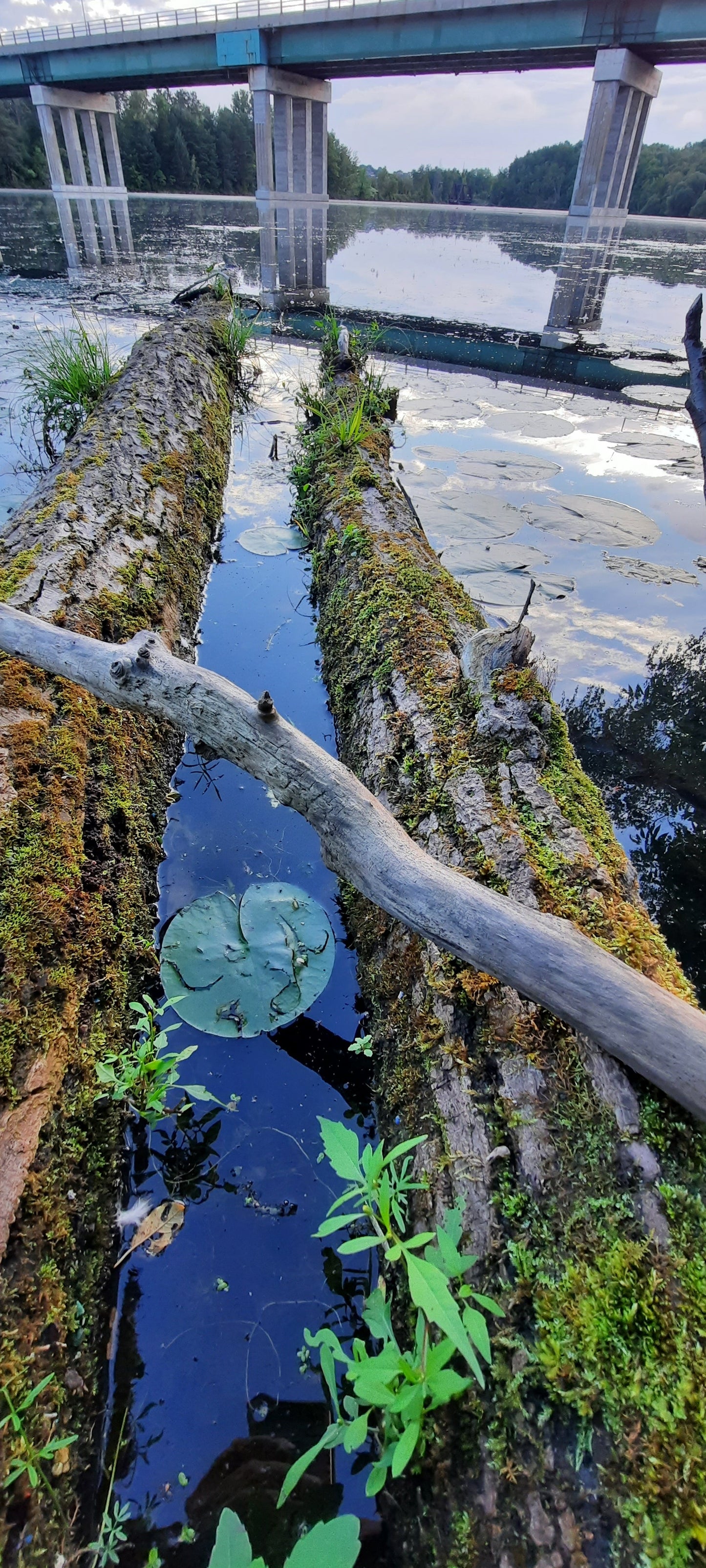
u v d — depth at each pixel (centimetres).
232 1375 57
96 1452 53
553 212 1677
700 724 127
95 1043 72
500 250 827
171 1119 74
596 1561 39
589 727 125
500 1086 59
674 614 155
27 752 84
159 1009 79
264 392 304
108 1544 49
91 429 177
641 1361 43
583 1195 51
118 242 712
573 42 676
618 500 210
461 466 226
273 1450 54
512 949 58
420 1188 56
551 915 61
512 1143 55
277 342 379
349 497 166
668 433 266
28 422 247
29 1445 47
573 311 489
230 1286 62
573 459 239
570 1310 47
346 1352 58
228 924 90
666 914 96
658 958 65
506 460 232
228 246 707
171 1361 58
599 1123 53
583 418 282
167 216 1014
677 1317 44
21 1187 56
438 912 62
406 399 298
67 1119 64
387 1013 77
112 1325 60
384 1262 63
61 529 126
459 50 709
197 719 78
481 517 192
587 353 386
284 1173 70
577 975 55
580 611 154
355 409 215
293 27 770
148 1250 64
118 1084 68
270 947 87
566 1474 42
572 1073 56
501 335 419
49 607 105
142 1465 53
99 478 150
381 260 714
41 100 1053
